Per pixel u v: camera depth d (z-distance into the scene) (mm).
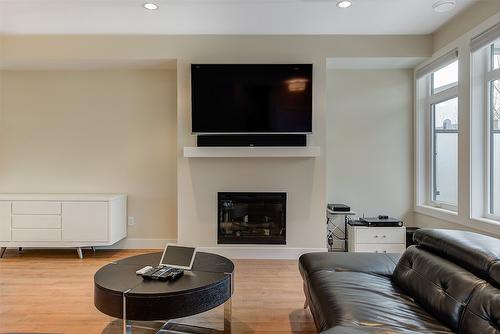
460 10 3311
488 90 3139
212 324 2379
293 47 3996
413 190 4414
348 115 4434
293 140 3957
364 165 4441
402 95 4410
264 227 4129
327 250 4145
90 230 3984
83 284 3152
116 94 4477
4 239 3971
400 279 2008
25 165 4480
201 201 4055
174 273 2100
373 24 3686
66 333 2248
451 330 1483
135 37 4004
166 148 4477
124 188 4484
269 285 3146
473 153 3201
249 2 3186
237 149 3926
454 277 1634
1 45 3988
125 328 1897
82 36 3996
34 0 3125
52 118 4469
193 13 3420
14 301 2768
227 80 3877
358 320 1504
